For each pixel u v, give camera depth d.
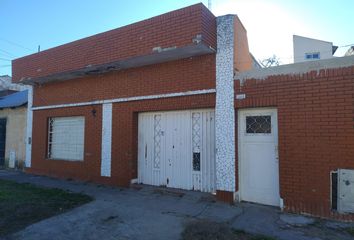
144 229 5.18
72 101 10.06
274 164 6.35
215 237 4.78
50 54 9.66
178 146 7.74
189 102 7.31
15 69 10.88
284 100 6.04
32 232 5.07
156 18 7.07
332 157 5.49
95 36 8.37
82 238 4.83
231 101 6.69
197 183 7.37
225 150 6.70
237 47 7.18
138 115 8.56
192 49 6.75
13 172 11.78
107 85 9.06
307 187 5.72
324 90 5.62
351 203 5.27
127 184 8.34
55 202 6.84
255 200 6.55
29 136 11.73
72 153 10.30
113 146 8.77
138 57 7.43
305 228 5.09
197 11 6.42
